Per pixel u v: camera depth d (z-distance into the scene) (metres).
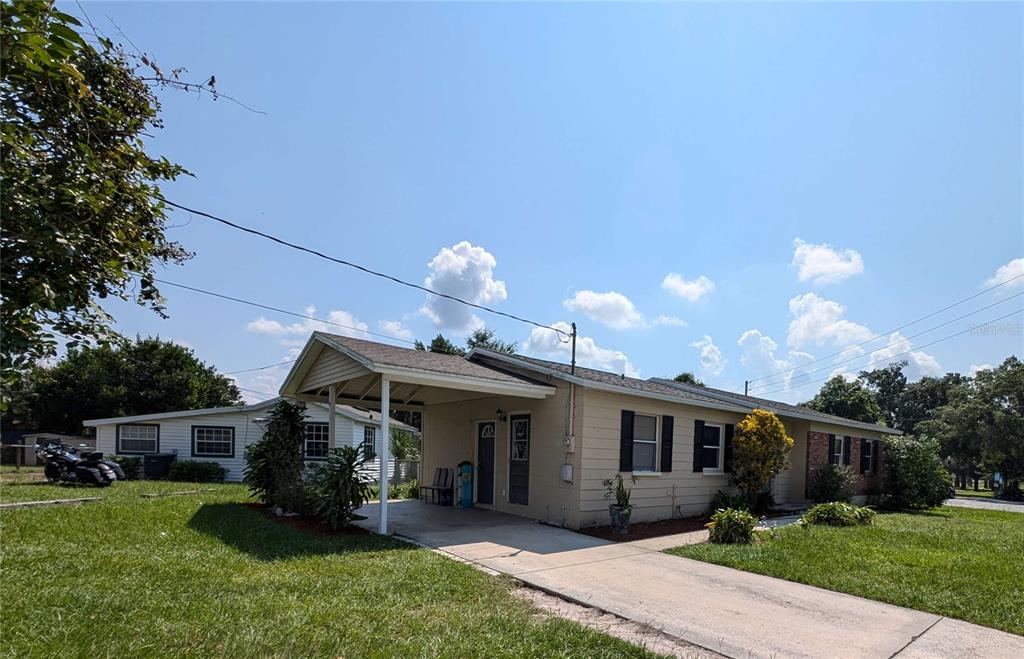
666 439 12.47
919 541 9.38
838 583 6.59
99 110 2.97
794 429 17.11
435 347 31.77
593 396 10.89
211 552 7.23
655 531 10.54
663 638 4.89
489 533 9.57
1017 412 32.59
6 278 2.42
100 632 4.04
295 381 12.30
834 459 18.03
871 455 20.19
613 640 4.64
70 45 2.47
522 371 12.04
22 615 4.24
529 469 11.70
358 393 13.18
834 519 11.34
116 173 2.93
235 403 41.75
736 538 9.13
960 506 20.94
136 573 5.82
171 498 13.10
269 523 9.66
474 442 13.48
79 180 2.73
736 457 13.94
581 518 10.48
